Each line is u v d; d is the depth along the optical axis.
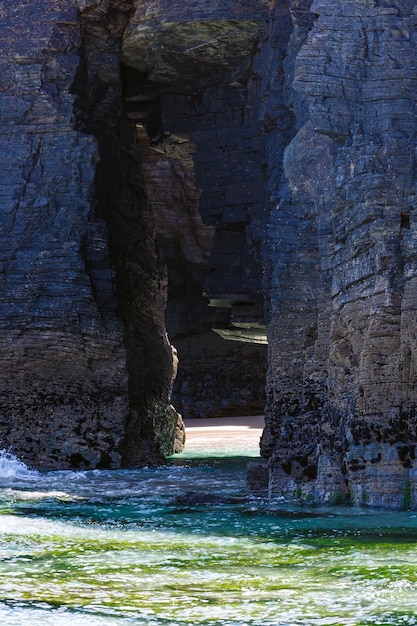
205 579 11.17
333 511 16.02
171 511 16.50
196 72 29.91
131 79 30.31
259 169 29.33
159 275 30.00
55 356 25.73
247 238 29.81
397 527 14.18
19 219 26.55
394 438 16.11
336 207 18.05
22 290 26.05
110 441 25.50
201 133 30.47
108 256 26.70
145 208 29.88
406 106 17.42
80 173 26.78
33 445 25.30
